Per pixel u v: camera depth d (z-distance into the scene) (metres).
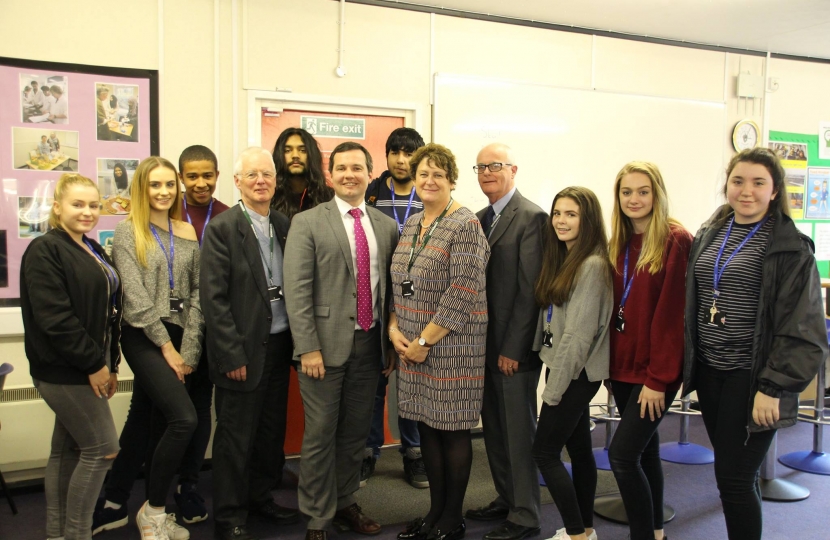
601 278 2.12
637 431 2.05
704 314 1.96
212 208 2.89
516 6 3.72
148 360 2.32
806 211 4.90
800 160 4.84
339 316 2.36
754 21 3.97
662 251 2.04
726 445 1.90
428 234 2.32
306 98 3.48
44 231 3.06
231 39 3.33
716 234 1.99
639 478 2.08
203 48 3.28
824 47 4.55
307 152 3.02
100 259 2.26
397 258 2.40
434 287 2.28
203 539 2.51
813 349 1.74
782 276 1.79
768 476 3.03
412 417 2.38
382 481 3.16
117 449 2.25
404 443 3.14
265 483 2.68
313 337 2.30
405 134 3.11
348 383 2.44
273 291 2.45
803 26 4.07
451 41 3.80
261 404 2.45
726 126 4.58
